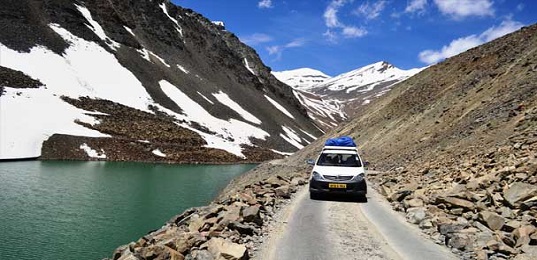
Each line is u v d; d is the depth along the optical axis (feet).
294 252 31.04
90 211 98.63
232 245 28.99
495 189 41.24
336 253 30.81
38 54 327.67
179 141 304.50
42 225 83.10
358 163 59.67
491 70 122.11
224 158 304.91
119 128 284.20
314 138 557.33
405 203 49.06
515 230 30.66
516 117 74.33
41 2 393.29
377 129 169.17
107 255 66.49
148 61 430.20
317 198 57.98
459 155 72.69
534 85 84.74
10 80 276.62
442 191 50.34
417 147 107.24
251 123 445.37
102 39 412.36
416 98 163.73
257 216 38.83
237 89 540.11
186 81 447.01
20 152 212.23
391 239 35.14
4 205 99.04
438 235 35.81
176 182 166.61
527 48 113.91
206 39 608.19
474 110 100.37
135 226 86.38
